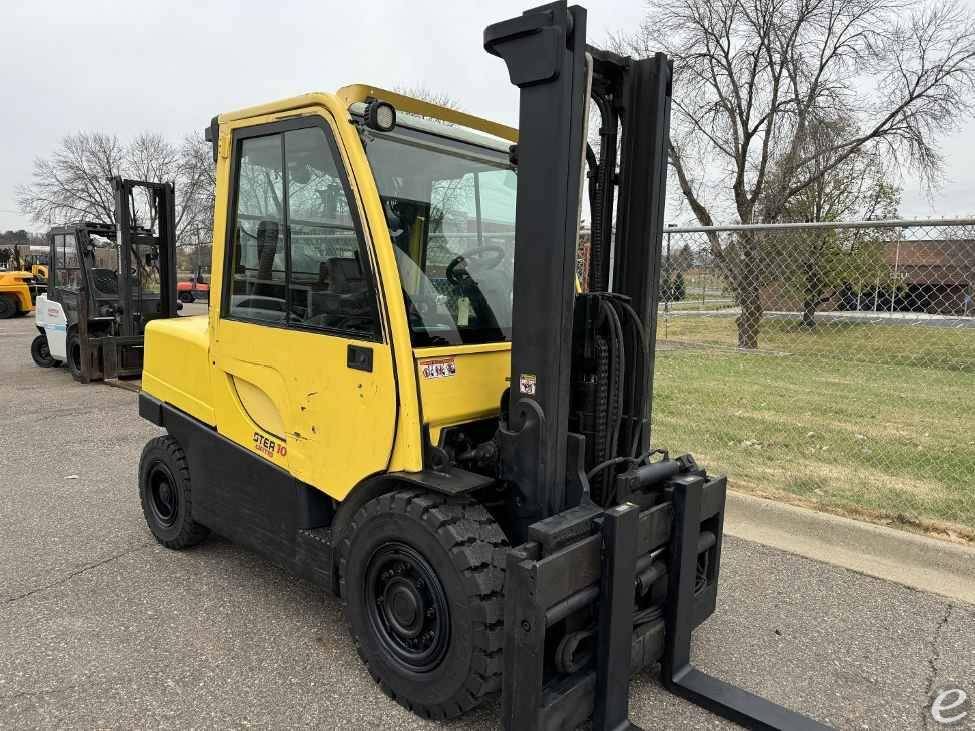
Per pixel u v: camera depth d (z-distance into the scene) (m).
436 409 2.42
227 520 3.36
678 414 6.85
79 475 5.39
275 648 2.91
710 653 2.94
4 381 10.15
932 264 5.52
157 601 3.32
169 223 10.20
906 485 4.81
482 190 2.90
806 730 2.35
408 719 2.44
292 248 2.77
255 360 3.00
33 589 3.44
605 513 2.19
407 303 2.44
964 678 2.77
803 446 5.80
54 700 2.54
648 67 2.63
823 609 3.31
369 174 2.40
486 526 2.29
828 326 6.42
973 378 7.49
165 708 2.50
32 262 28.58
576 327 2.49
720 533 2.89
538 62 2.10
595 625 2.27
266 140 2.84
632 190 2.72
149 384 4.03
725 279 6.87
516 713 2.09
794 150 18.84
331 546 2.74
